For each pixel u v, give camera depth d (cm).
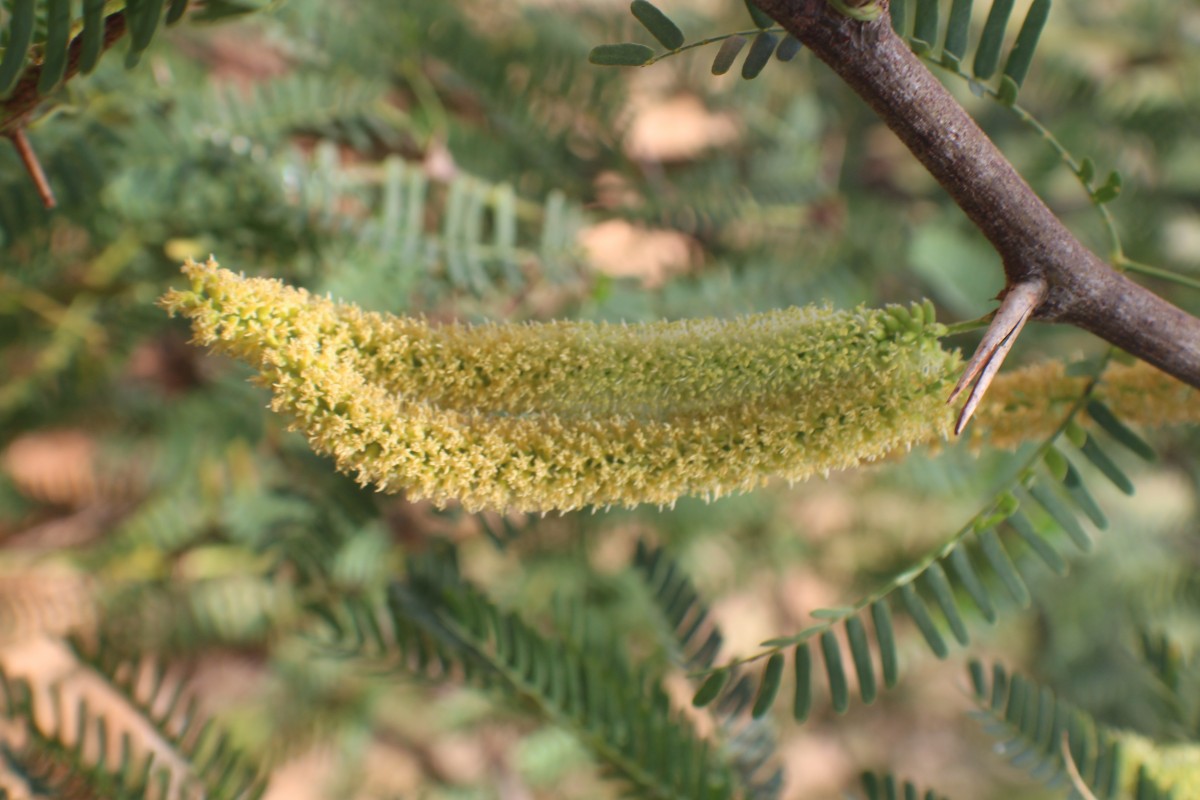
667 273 46
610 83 46
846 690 30
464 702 52
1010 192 27
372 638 35
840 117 55
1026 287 28
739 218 48
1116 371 30
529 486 28
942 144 27
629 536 50
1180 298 52
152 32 26
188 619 47
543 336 28
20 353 43
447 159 42
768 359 28
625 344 28
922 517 57
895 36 27
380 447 27
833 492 55
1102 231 53
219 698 50
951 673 64
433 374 28
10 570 46
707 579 56
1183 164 56
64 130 35
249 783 35
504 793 50
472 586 35
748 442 28
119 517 49
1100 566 54
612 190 46
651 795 34
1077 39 59
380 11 43
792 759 62
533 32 47
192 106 37
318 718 52
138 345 43
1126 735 34
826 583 60
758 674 58
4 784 34
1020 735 34
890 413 28
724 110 52
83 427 45
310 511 39
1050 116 54
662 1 53
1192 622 56
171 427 44
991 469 48
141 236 38
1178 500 56
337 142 41
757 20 28
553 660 34
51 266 39
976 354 28
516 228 41
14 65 26
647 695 35
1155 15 59
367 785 52
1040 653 58
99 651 35
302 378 27
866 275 50
